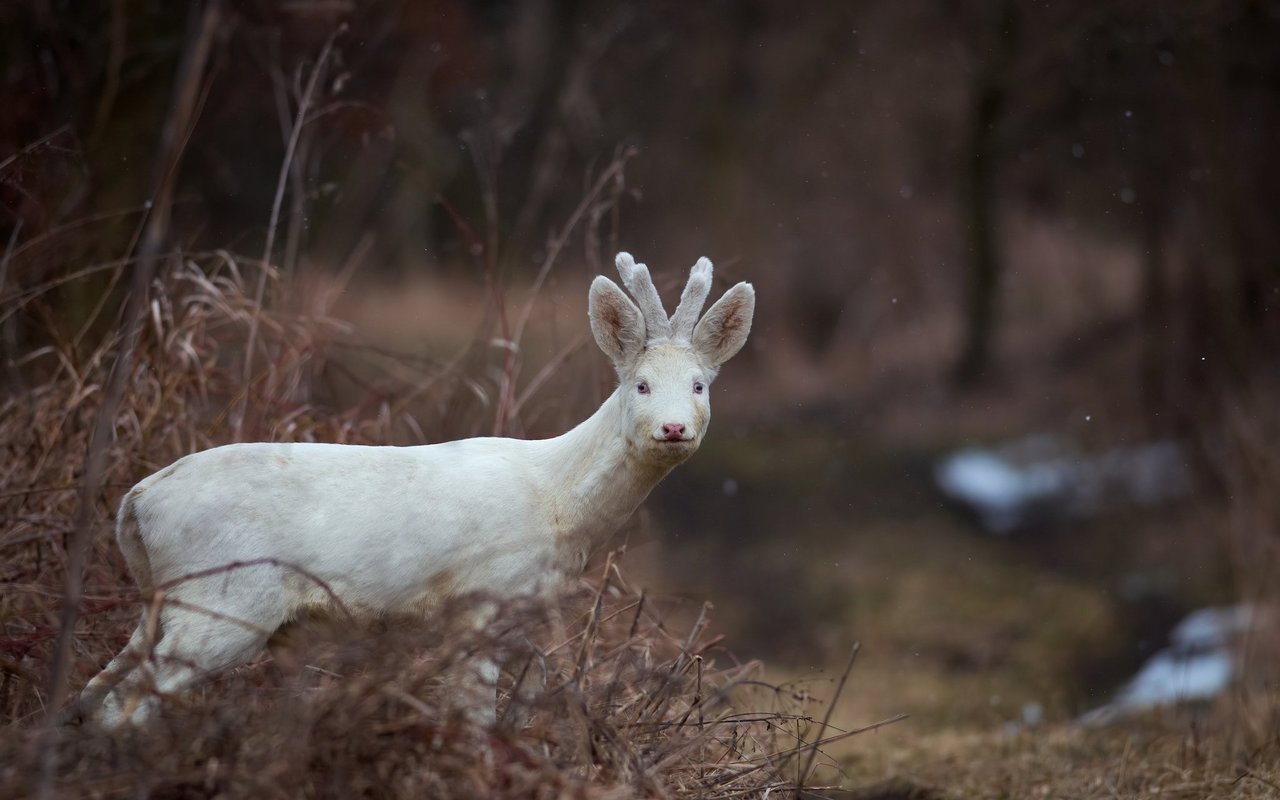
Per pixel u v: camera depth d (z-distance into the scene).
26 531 6.68
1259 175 21.28
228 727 4.72
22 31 11.54
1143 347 22.27
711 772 5.91
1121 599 15.57
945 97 28.06
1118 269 26.56
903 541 17.70
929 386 25.47
